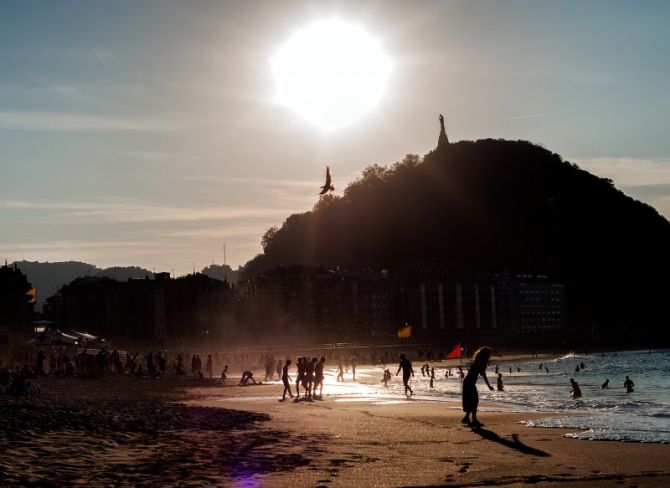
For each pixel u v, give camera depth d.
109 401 52.00
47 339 161.38
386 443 32.78
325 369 177.62
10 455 25.28
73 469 23.91
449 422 41.69
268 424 39.97
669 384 104.50
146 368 114.69
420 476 25.16
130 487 21.92
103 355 105.25
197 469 25.30
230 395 69.62
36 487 21.09
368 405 56.91
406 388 69.12
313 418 44.06
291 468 26.16
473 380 40.91
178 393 70.69
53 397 52.91
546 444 32.62
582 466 27.23
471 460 28.33
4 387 59.31
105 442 29.69
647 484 24.30
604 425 40.00
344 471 25.81
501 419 44.12
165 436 32.91
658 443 33.00
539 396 72.00
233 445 31.02
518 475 25.48
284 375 64.94
